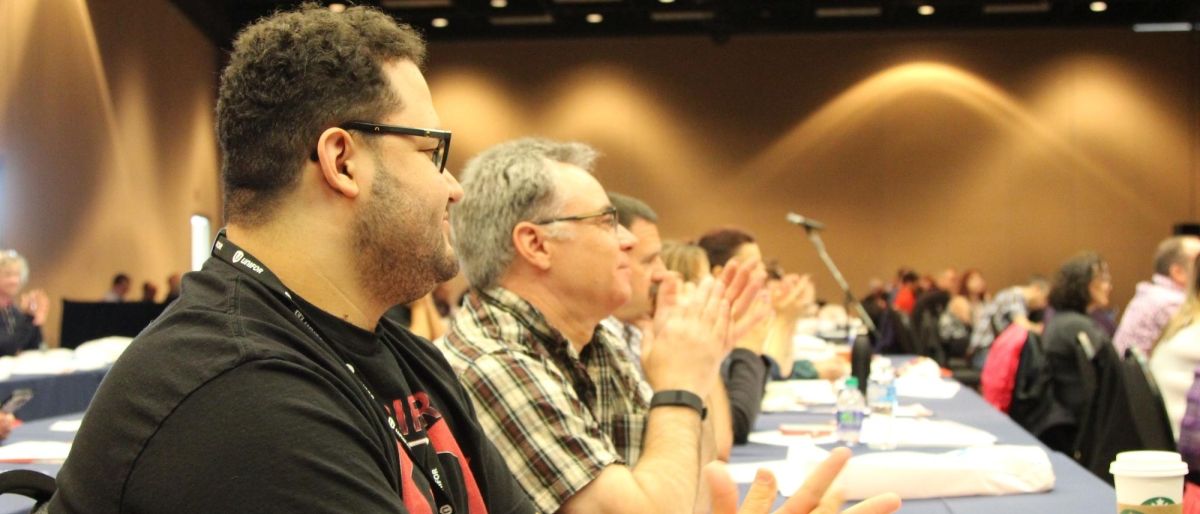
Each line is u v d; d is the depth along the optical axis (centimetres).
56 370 456
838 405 255
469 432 118
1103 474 307
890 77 1388
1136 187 1354
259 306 93
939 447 238
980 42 1377
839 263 1388
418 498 99
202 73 1251
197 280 96
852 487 183
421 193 103
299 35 100
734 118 1401
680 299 166
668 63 1408
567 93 1411
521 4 1314
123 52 1009
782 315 390
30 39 818
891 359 546
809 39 1395
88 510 82
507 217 175
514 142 185
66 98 888
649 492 147
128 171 1019
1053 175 1366
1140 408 290
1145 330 473
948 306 969
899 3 1303
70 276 890
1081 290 459
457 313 179
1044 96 1369
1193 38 1341
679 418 155
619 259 178
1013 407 468
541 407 153
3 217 773
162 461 81
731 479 95
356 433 88
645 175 1406
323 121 99
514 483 125
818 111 1393
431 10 1320
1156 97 1351
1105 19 1344
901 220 1384
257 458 81
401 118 102
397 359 112
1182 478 139
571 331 179
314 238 100
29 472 98
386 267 102
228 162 101
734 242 389
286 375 86
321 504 82
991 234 1373
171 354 85
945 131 1380
